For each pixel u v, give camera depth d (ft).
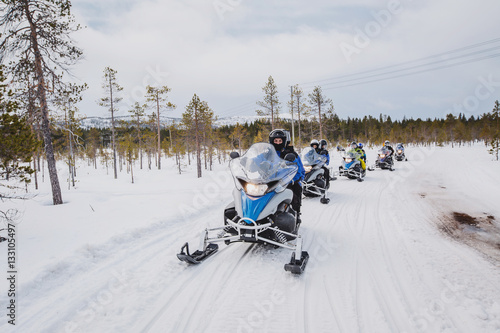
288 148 18.03
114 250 15.08
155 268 12.52
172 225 19.95
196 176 100.78
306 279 11.18
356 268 12.12
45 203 40.22
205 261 13.03
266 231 13.35
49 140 40.11
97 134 174.29
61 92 42.96
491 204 24.13
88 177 113.19
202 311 9.13
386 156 51.13
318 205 24.64
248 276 11.46
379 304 9.38
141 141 135.03
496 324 8.21
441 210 22.47
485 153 92.84
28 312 9.32
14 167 20.85
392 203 25.03
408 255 13.51
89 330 8.31
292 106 132.57
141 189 51.75
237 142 171.63
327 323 8.41
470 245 14.96
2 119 19.70
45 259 13.71
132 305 9.54
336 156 109.19
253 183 13.12
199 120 110.42
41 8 40.68
